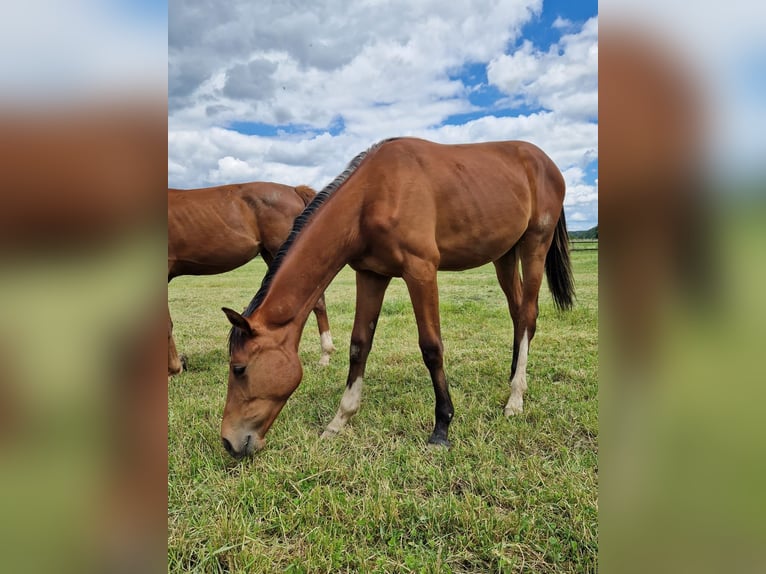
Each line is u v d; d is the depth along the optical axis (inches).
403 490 90.3
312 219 107.7
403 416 124.4
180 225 177.9
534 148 142.3
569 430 111.7
